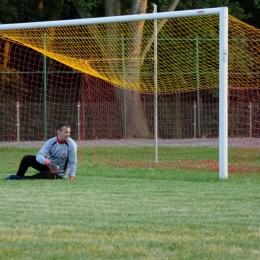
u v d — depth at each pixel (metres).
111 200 26.33
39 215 22.23
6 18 91.19
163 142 68.00
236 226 20.39
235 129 77.75
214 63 64.56
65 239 18.00
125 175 38.38
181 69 65.06
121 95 73.44
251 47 61.19
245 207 24.55
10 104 77.38
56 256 15.88
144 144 65.06
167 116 80.62
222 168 36.38
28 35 54.38
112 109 75.56
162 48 65.06
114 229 19.62
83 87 79.75
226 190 30.25
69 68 82.81
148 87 64.12
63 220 21.20
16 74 79.88
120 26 60.94
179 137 80.69
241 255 16.20
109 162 50.66
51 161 34.72
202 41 64.50
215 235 18.84
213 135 82.06
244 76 63.38
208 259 15.72
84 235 18.61
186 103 80.81
